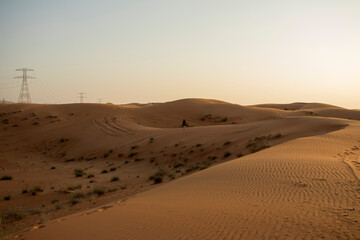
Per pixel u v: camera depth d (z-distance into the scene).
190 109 85.62
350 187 9.68
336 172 12.19
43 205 16.69
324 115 84.69
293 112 87.44
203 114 81.00
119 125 61.22
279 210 7.84
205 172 16.48
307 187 10.20
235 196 10.08
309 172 12.58
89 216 9.38
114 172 30.44
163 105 92.12
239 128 41.12
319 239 5.72
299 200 8.72
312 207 7.87
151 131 50.09
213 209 8.54
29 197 19.31
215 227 6.93
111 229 7.50
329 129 33.91
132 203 11.02
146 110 83.31
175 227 7.21
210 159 29.92
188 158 31.88
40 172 32.25
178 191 12.34
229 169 15.45
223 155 29.75
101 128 59.75
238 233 6.39
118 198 15.72
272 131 35.66
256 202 8.96
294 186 10.55
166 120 74.62
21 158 45.59
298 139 25.64
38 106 86.19
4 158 43.97
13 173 31.38
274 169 13.90
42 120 71.00
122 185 22.36
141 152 38.47
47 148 51.56
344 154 18.80
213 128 44.06
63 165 38.94
